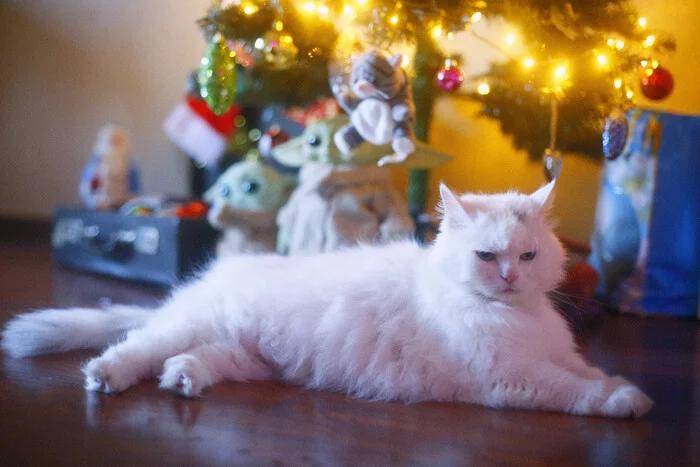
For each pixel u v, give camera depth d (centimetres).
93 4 375
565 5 150
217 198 237
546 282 116
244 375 129
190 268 245
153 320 137
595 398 110
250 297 128
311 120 259
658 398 126
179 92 362
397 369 118
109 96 378
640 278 213
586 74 159
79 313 146
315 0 158
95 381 117
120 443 95
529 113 196
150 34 366
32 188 385
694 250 213
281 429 104
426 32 171
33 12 385
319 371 124
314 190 201
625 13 157
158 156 377
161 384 118
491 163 277
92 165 321
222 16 168
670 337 184
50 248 354
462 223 113
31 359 140
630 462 94
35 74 385
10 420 104
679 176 209
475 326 113
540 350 117
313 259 138
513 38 165
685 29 228
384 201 200
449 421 108
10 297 220
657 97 162
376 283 124
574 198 260
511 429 105
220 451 94
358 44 169
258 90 235
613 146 157
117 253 266
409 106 156
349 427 105
